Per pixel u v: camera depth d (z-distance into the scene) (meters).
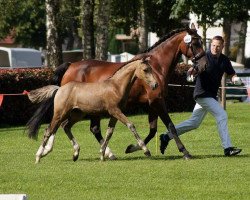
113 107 16.39
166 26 47.22
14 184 13.94
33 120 16.83
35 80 28.45
